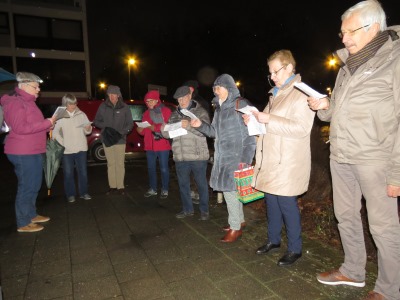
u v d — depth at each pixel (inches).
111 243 145.2
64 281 114.4
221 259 126.4
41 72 922.7
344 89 90.5
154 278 114.0
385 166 86.2
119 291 106.8
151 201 207.8
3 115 141.1
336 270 108.1
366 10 81.6
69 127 201.9
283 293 102.2
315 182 179.8
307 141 111.0
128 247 140.5
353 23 83.4
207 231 155.5
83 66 970.1
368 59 85.2
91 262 127.8
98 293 106.2
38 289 110.0
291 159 109.1
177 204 200.1
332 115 95.0
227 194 139.5
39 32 908.0
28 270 123.1
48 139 210.7
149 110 209.2
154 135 200.1
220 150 136.4
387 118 83.7
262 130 109.9
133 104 374.6
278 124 105.4
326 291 102.4
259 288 105.5
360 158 88.3
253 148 132.7
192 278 113.2
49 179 204.1
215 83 134.8
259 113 107.1
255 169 119.7
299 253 120.9
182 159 164.1
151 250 136.7
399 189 80.4
